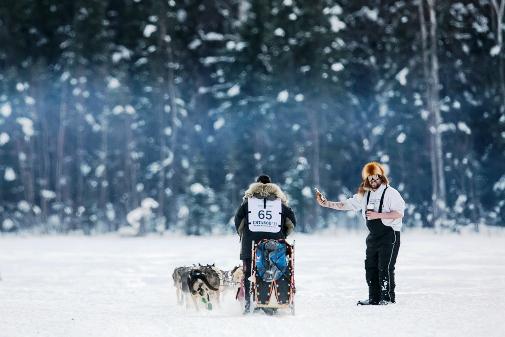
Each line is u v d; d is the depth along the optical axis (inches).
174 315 562.9
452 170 2901.1
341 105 2930.6
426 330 456.8
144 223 2625.5
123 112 2896.2
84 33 2940.5
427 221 2842.0
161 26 2938.0
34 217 2928.2
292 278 553.9
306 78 2842.0
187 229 2667.3
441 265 1045.2
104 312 587.2
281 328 473.1
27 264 1187.3
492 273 910.4
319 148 2859.3
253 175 2839.6
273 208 579.2
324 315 536.7
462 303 590.6
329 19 2844.5
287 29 2866.6
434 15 2842.0
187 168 2898.6
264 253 557.6
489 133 2952.8
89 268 1093.1
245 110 2851.9
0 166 2935.5
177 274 653.3
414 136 2896.2
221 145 2945.4
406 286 757.3
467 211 2864.2
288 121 2856.8
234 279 671.8
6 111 2864.2
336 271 973.2
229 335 450.3
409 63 2913.4
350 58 2960.1
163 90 2955.2
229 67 2930.6
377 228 609.0
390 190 613.9
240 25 2910.9
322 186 2859.3
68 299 694.5
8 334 463.8
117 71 2950.3
